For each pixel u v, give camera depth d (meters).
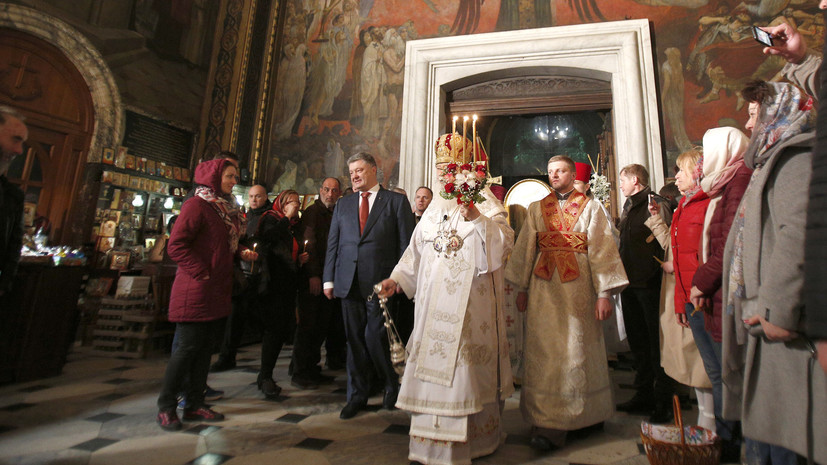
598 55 6.86
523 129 13.98
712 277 1.74
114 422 2.58
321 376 3.79
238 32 8.49
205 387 2.71
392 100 7.79
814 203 0.71
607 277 2.42
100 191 6.42
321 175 7.93
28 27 5.73
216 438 2.36
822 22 6.01
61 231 6.13
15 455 2.06
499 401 2.27
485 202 2.38
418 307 2.27
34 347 3.49
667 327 2.56
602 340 2.53
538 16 7.37
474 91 7.73
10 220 2.59
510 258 2.73
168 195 7.45
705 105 6.33
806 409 1.06
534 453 2.23
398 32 8.02
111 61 6.69
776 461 1.22
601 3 7.12
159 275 4.88
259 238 3.44
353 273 2.94
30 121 5.87
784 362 1.14
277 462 2.06
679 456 1.73
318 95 8.29
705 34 6.55
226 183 2.79
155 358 4.52
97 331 4.69
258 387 3.38
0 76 5.58
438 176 2.44
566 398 2.29
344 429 2.54
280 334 3.37
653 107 6.39
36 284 3.53
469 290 2.15
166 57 7.63
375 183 3.17
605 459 2.16
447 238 2.24
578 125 13.48
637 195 3.20
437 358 2.08
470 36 7.47
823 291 0.66
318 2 8.73
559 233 2.56
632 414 2.96
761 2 6.37
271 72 8.61
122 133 6.78
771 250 1.22
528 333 2.50
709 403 2.37
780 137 1.27
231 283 2.71
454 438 1.95
